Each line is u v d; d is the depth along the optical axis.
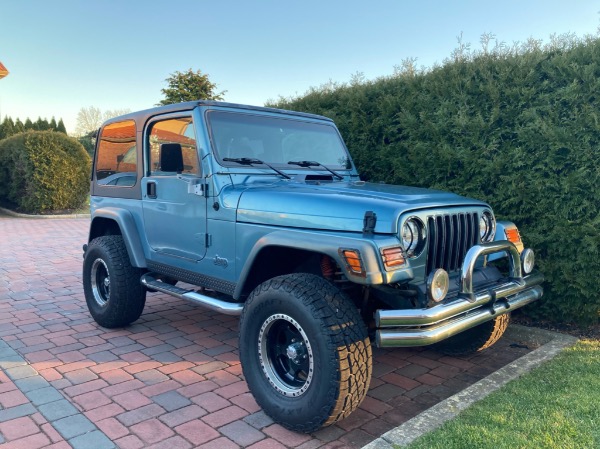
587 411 2.85
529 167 4.23
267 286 2.82
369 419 2.94
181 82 20.81
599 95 3.88
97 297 4.58
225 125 3.57
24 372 3.51
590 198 3.96
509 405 2.94
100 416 2.90
